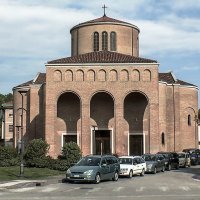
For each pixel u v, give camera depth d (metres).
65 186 25.44
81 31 61.28
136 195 20.00
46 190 22.77
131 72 50.28
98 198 18.59
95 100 54.50
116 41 60.41
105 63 50.34
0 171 34.56
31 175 32.38
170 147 57.34
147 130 52.25
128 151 53.09
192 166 51.91
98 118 54.19
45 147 41.81
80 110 50.53
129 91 50.03
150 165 38.12
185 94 60.34
